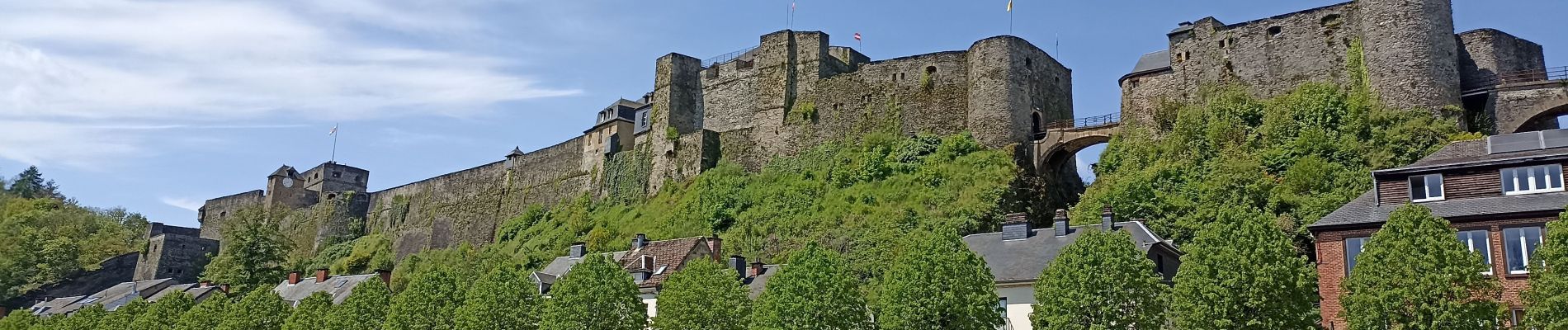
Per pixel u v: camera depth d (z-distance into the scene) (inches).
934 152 2640.3
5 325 2362.2
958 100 2765.7
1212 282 1147.3
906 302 1262.3
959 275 1274.6
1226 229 1181.1
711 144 3053.6
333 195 4165.8
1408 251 1071.6
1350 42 2250.2
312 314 1827.0
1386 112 2068.2
